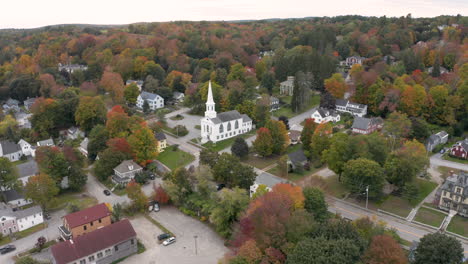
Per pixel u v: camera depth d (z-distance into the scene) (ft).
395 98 498.69
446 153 419.54
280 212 239.30
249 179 324.19
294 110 552.00
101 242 252.62
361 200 322.55
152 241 277.85
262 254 226.58
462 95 478.59
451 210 299.99
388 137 407.03
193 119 548.72
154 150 396.37
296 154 392.06
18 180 342.85
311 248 202.59
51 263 248.52
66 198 344.69
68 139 493.77
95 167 381.40
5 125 497.87
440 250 209.36
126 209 314.76
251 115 504.02
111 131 430.20
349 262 197.47
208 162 359.25
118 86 606.55
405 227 282.56
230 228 278.46
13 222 289.94
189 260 255.91
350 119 503.61
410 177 325.21
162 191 321.52
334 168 344.49
